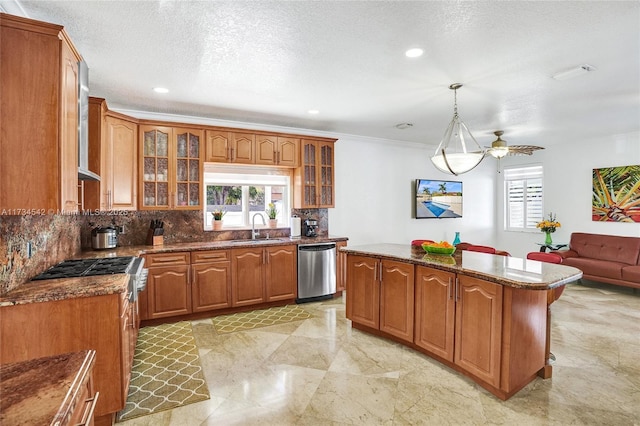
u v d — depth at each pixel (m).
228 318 4.00
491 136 5.72
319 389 2.48
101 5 1.95
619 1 1.92
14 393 0.92
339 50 2.53
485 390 2.46
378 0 1.91
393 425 2.08
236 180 4.82
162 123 3.98
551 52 2.56
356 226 5.76
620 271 4.89
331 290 4.78
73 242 3.37
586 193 6.04
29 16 2.04
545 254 3.74
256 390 2.47
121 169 3.66
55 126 1.79
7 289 1.93
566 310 4.25
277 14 2.05
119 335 2.04
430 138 5.93
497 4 1.95
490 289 2.37
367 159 5.86
